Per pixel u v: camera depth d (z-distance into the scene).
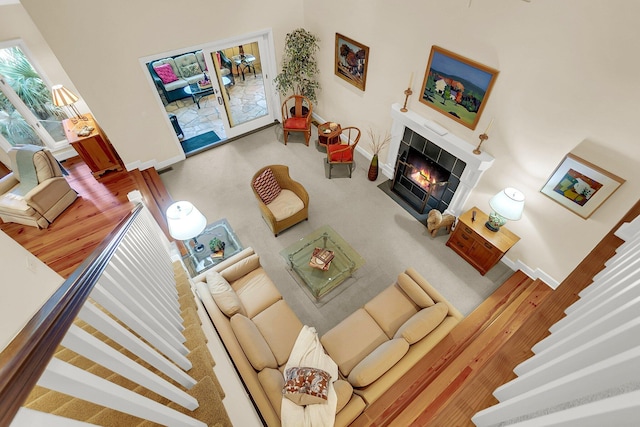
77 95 5.25
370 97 5.04
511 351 0.94
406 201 5.18
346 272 3.97
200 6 4.62
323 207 5.07
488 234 3.92
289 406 2.48
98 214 4.68
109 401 0.85
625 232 1.49
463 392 0.86
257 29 5.32
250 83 7.75
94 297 1.01
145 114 5.08
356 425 2.79
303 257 4.17
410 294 3.42
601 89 2.59
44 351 0.67
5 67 4.64
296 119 6.12
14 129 5.11
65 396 1.44
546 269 3.84
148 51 4.58
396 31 4.05
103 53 4.27
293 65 5.58
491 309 3.80
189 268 4.09
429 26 3.63
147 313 1.38
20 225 4.50
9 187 4.41
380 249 4.50
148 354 1.17
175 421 1.12
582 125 2.82
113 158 5.23
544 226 3.57
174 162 5.83
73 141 4.77
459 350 3.40
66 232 4.41
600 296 0.83
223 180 5.51
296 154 6.06
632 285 0.67
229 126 6.22
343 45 4.95
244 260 3.68
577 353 0.57
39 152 4.29
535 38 2.81
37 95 5.02
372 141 5.55
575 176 3.01
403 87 4.37
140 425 1.20
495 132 3.53
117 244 1.42
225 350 2.89
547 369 0.64
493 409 0.70
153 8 4.29
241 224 4.81
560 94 2.85
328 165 5.80
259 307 3.45
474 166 3.79
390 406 2.92
